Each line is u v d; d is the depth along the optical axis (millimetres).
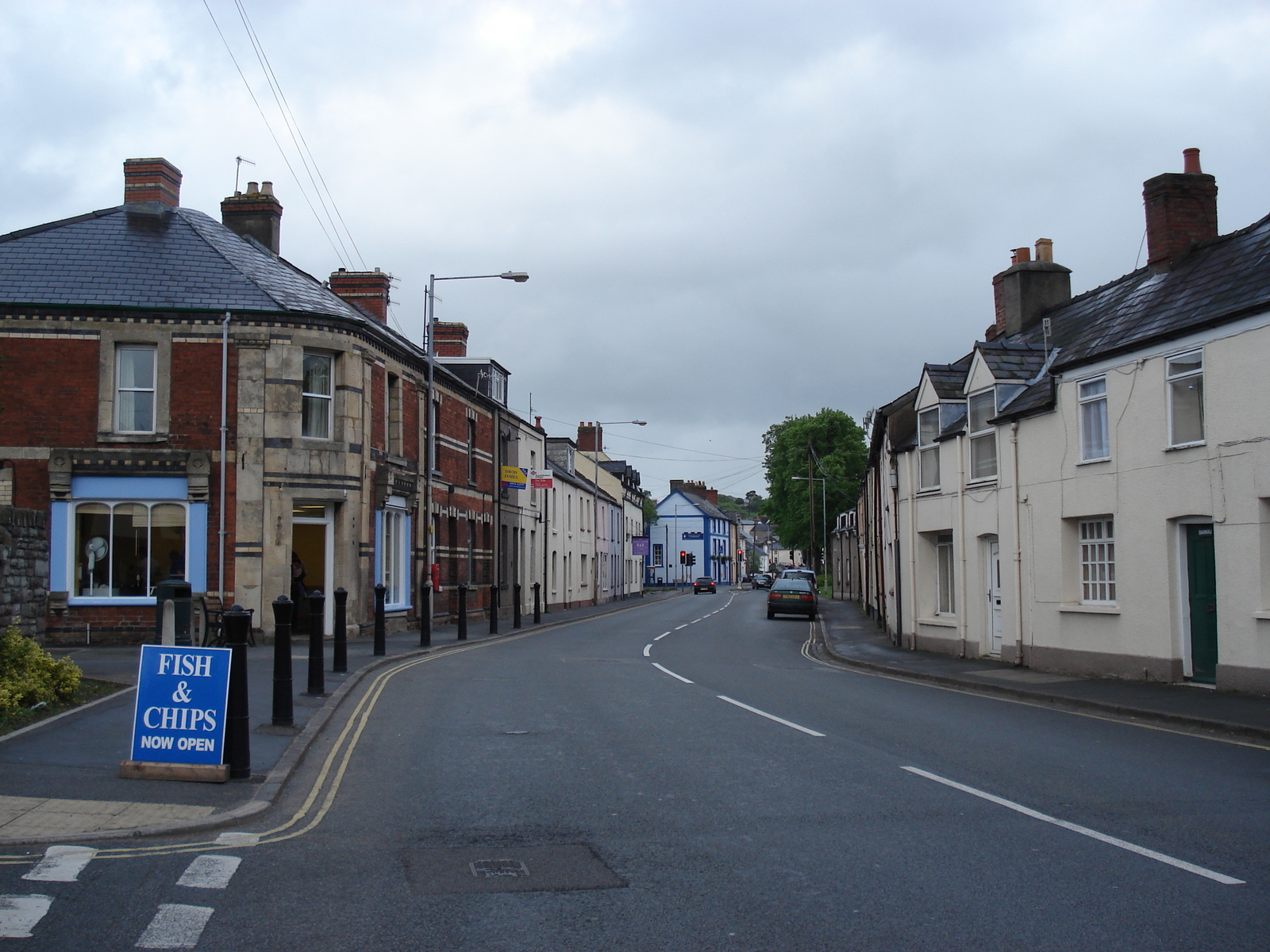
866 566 44969
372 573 25312
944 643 22953
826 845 6871
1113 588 17078
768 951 4988
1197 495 14898
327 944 5090
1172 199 18969
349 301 31906
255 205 28562
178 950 4988
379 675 17719
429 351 27734
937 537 24281
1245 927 5242
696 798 8281
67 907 5551
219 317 23109
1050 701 14703
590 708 13594
